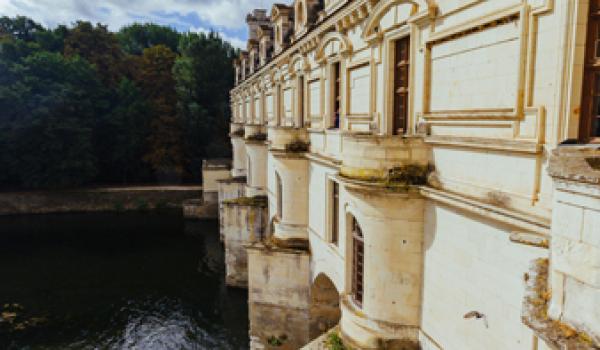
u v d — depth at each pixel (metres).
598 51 5.81
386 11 11.23
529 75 6.67
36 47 51.78
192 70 62.12
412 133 10.25
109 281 30.69
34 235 41.44
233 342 23.19
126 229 43.97
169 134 58.19
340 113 15.09
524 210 6.77
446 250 9.03
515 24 6.90
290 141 19.08
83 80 52.03
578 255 3.99
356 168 10.68
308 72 18.97
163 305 27.19
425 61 9.54
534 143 6.50
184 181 60.81
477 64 7.91
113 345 22.55
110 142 55.66
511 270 7.05
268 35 31.50
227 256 29.22
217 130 63.03
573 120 6.00
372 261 10.64
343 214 14.03
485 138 7.64
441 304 9.30
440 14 8.92
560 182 4.25
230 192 39.06
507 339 7.21
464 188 8.34
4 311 25.89
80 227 44.38
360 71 13.44
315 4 18.84
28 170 49.12
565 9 5.91
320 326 19.14
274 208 24.41
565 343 3.89
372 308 10.80
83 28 58.00
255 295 20.11
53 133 48.69
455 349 8.84
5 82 46.44
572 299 4.06
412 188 9.70
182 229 44.25
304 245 19.45
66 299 27.70
